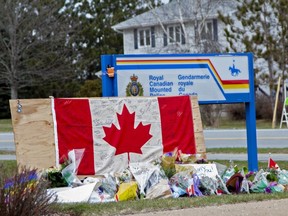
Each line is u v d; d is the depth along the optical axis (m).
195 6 41.47
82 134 12.98
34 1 44.97
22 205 9.24
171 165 12.67
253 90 15.22
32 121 12.74
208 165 12.59
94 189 11.69
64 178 12.17
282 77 37.78
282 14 37.34
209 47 39.06
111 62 14.20
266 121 39.22
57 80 50.72
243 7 37.66
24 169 10.94
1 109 52.72
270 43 37.44
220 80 14.91
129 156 13.30
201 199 11.26
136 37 53.31
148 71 14.33
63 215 10.30
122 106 13.42
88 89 48.75
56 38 46.91
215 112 37.75
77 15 54.19
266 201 11.26
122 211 10.48
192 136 13.93
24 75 47.34
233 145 24.70
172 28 47.94
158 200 11.29
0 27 44.66
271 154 20.31
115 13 58.84
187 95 14.27
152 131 13.59
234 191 12.32
